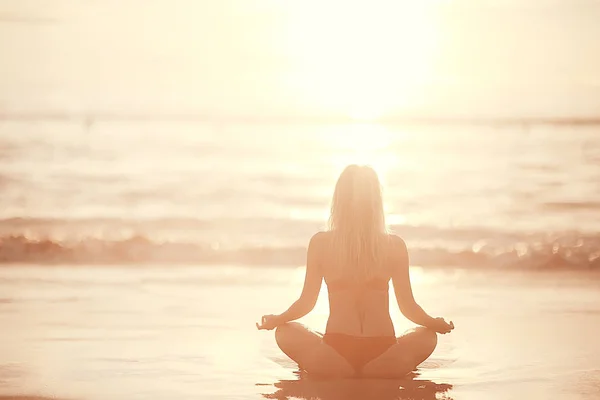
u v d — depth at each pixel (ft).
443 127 151.33
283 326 18.60
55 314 25.61
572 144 105.60
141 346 21.53
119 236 42.45
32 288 30.04
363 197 18.01
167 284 31.50
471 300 28.66
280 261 37.73
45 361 19.75
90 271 34.24
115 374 18.52
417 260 37.32
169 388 17.21
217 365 19.45
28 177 70.03
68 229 44.68
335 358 17.76
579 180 70.69
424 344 18.07
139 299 28.40
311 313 26.23
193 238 42.47
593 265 35.86
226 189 66.59
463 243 41.16
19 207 53.42
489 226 47.03
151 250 37.96
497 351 21.04
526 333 23.32
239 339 22.52
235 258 37.83
